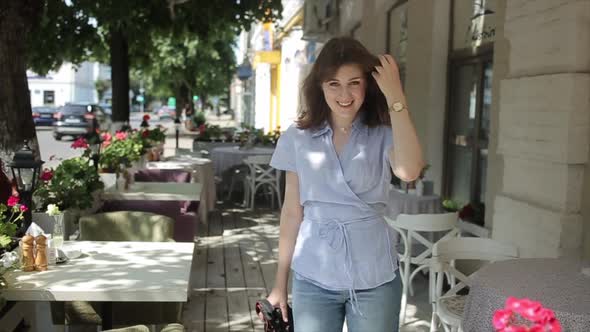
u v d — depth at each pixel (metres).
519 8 4.80
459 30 7.20
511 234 4.85
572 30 4.18
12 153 5.62
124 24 11.41
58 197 4.89
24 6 5.66
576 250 4.25
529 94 4.63
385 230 2.49
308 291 2.46
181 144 22.20
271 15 11.59
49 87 50.78
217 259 6.85
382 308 2.42
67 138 26.28
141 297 3.07
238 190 11.52
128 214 4.62
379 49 10.16
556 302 2.58
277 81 25.19
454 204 6.21
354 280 2.40
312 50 16.47
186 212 6.59
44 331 3.93
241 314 5.11
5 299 2.99
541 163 4.54
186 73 28.28
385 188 2.50
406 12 9.11
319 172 2.47
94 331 3.97
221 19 11.79
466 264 5.32
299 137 2.54
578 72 4.18
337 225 2.43
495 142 5.62
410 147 2.36
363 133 2.49
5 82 5.61
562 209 4.28
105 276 3.27
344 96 2.40
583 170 4.26
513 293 2.69
